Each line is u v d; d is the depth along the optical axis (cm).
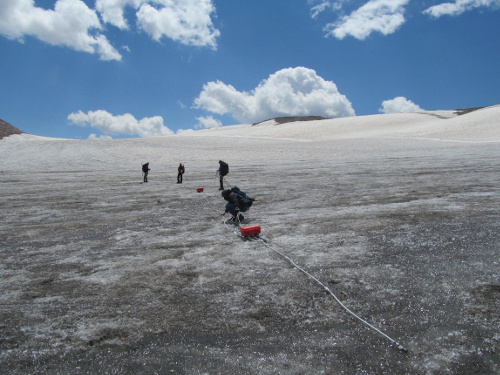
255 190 1297
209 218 839
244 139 6000
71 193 1382
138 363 294
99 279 470
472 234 569
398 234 598
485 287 389
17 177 2072
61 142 4953
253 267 488
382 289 401
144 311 378
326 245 566
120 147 4428
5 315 380
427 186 1142
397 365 277
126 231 734
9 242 685
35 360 302
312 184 1383
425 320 335
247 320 352
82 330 345
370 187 1207
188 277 464
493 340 298
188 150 4219
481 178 1259
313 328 333
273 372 277
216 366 287
